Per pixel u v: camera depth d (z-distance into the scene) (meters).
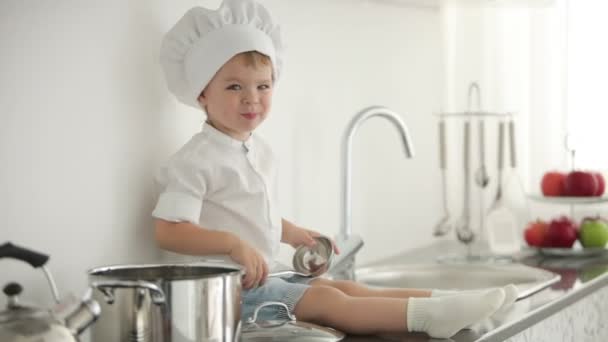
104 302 1.01
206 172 1.38
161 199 1.34
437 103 2.55
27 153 1.20
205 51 1.38
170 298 1.00
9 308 0.86
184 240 1.32
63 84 1.25
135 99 1.40
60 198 1.25
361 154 2.18
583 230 2.28
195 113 1.56
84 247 1.30
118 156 1.36
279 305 1.31
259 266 1.30
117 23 1.36
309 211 1.96
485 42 2.51
